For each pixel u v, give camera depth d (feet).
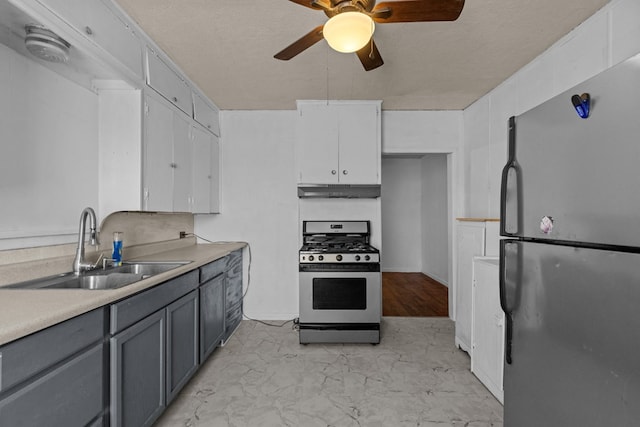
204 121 10.43
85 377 4.04
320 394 7.10
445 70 8.76
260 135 11.99
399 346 9.64
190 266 6.91
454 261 12.05
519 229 4.35
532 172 4.10
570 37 6.95
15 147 5.07
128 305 4.84
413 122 12.12
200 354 7.70
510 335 4.56
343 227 11.61
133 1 5.90
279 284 11.96
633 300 2.84
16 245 5.12
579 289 3.39
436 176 18.94
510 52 7.80
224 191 12.01
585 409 3.33
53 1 4.54
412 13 4.78
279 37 7.13
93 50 5.33
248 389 7.29
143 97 6.87
